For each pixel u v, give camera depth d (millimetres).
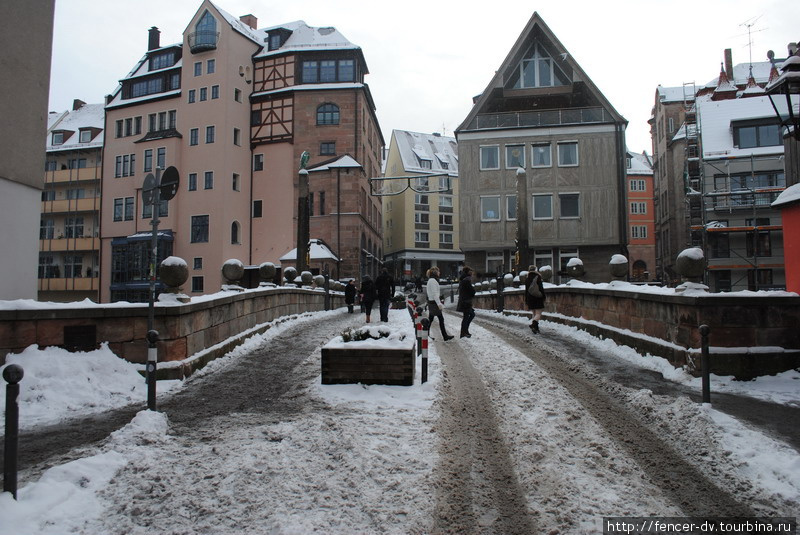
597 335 12367
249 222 47188
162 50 50094
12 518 3861
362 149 46906
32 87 12328
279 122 46969
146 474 4836
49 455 5367
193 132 46250
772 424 6133
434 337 13227
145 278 45281
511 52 36344
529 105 37375
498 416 6664
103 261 49500
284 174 46594
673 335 9102
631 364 9586
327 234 44312
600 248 35312
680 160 50594
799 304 8328
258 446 5574
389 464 5129
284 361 10312
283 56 47656
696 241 40469
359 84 46156
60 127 58531
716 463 5180
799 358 8266
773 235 37719
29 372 7461
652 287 10438
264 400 7527
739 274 38375
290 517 4113
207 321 9930
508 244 35594
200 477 4816
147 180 8500
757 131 38594
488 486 4707
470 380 8500
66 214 52906
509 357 10133
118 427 6352
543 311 17672
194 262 44875
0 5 11523
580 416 6598
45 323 8023
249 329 12578
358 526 4008
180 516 4164
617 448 5590
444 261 72188
